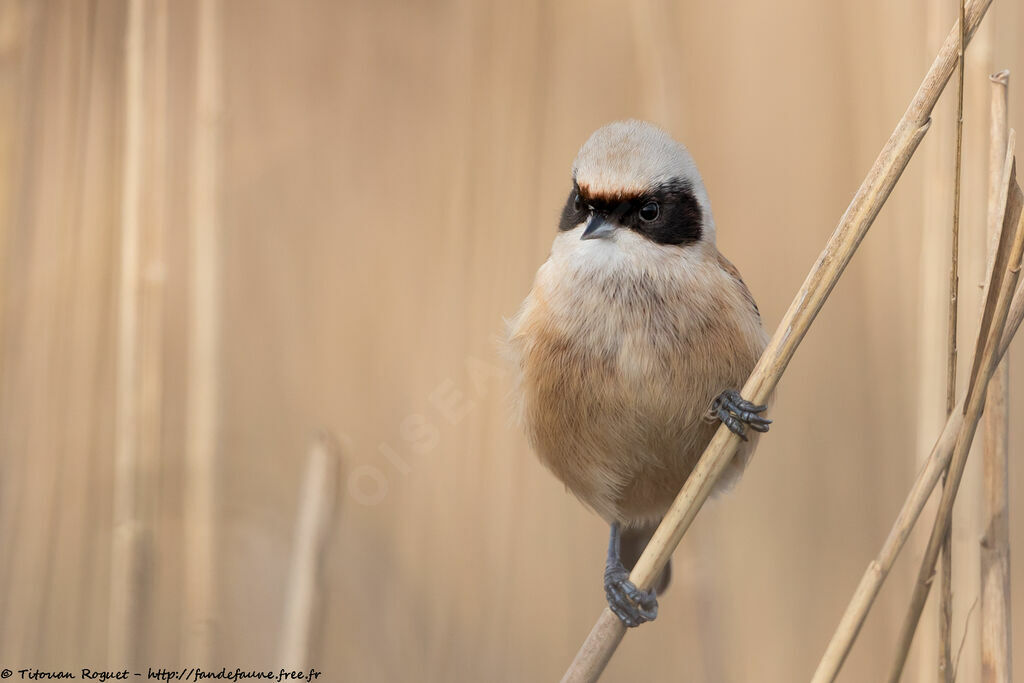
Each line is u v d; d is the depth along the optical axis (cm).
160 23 864
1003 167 614
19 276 929
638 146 777
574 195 815
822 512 1126
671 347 750
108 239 961
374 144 1203
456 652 955
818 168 1162
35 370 931
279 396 1083
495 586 966
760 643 1074
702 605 926
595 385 763
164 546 955
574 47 1102
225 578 981
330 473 779
